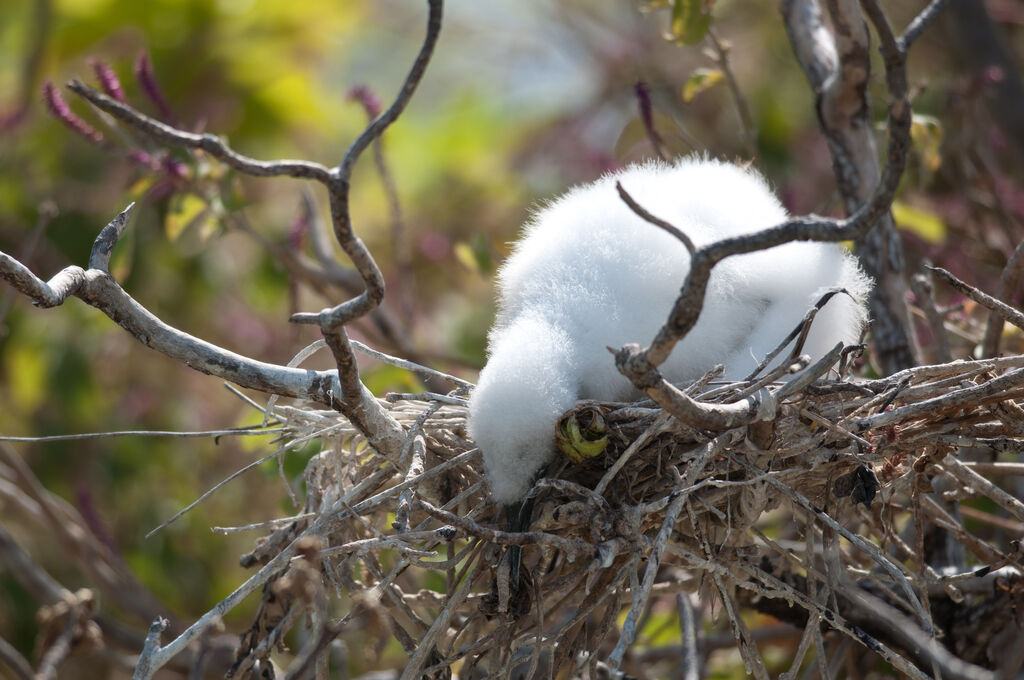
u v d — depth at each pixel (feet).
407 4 58.44
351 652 32.48
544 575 19.65
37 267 40.24
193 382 42.91
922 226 31.04
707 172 23.68
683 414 15.70
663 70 47.75
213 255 41.98
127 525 39.78
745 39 46.52
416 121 54.24
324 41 45.27
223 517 39.96
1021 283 28.63
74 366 40.04
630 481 19.02
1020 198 34.96
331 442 21.59
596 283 21.36
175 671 30.76
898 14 40.57
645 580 16.29
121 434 19.20
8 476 32.22
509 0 56.85
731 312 22.07
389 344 33.76
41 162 41.27
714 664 30.66
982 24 36.63
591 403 18.86
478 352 40.14
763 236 13.80
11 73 44.42
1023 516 19.24
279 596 19.57
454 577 20.17
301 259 33.94
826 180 42.75
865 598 20.07
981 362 18.93
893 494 20.98
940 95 37.37
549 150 50.39
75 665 36.78
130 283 39.91
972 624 23.13
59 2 42.06
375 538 18.93
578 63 53.21
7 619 37.93
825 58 27.84
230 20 42.75
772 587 19.30
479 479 20.01
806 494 20.57
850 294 20.36
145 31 42.14
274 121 43.80
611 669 15.31
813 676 23.70
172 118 30.94
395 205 34.81
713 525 19.75
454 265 46.21
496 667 18.42
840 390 18.67
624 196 14.06
